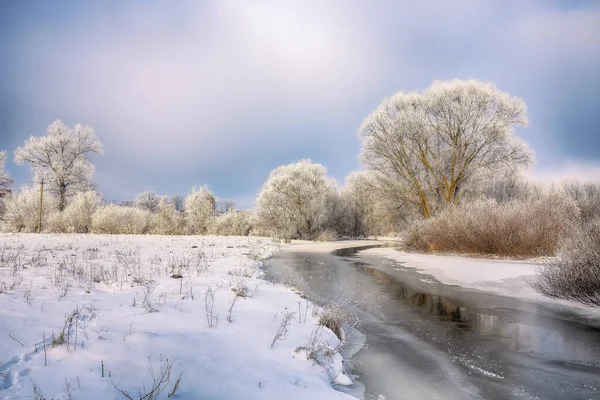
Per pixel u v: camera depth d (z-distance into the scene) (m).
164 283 7.25
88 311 4.68
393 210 27.56
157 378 2.91
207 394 2.78
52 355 3.20
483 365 4.36
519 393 3.61
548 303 7.39
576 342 5.14
